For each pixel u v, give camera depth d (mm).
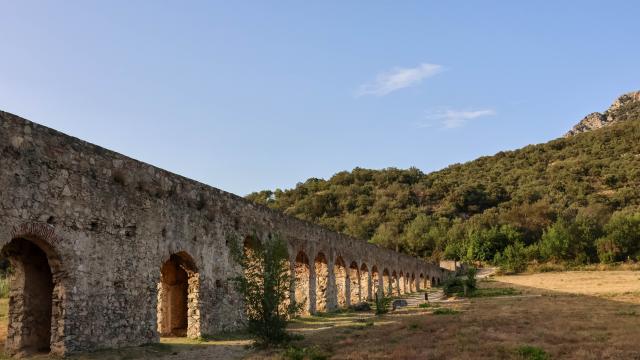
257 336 23469
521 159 192250
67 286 19000
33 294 20781
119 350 20531
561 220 109250
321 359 19344
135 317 22094
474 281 61281
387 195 158375
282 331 23922
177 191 25938
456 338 22953
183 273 31469
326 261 44219
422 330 26609
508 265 100625
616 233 96375
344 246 48656
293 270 37125
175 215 25531
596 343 20234
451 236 122375
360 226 129875
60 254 18859
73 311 19078
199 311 26594
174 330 30547
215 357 21062
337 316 39156
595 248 99062
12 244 20438
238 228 30984
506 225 119625
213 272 28172
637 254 94688
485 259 112688
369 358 18891
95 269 20344
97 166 21156
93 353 19422
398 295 66312
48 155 18953
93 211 20609
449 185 163750
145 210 23500
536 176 164625
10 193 17297
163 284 31094
